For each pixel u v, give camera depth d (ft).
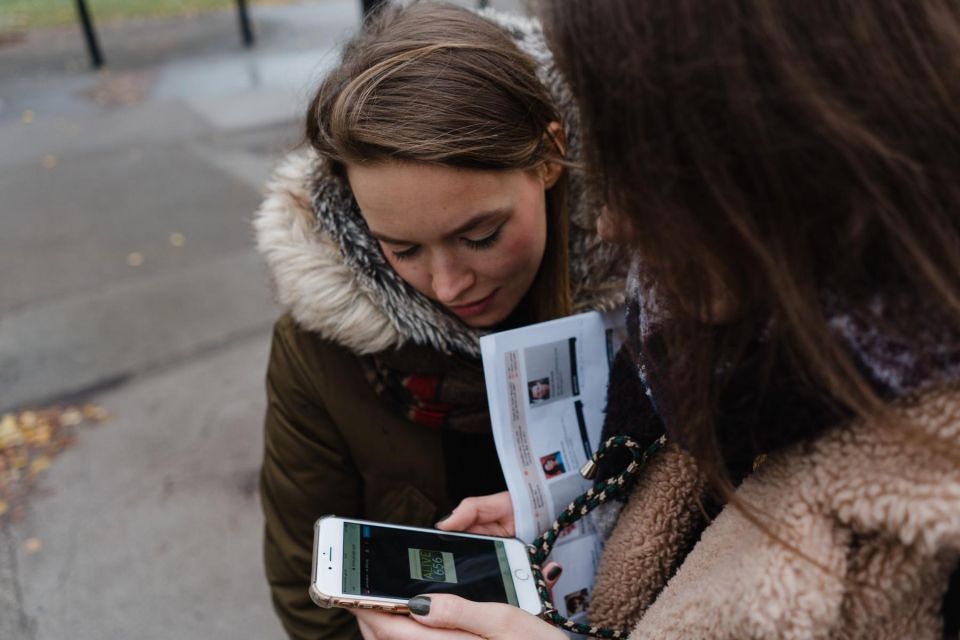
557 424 3.17
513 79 2.76
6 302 12.67
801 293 1.71
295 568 3.89
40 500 8.87
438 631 2.44
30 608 7.66
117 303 12.59
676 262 1.89
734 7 1.57
